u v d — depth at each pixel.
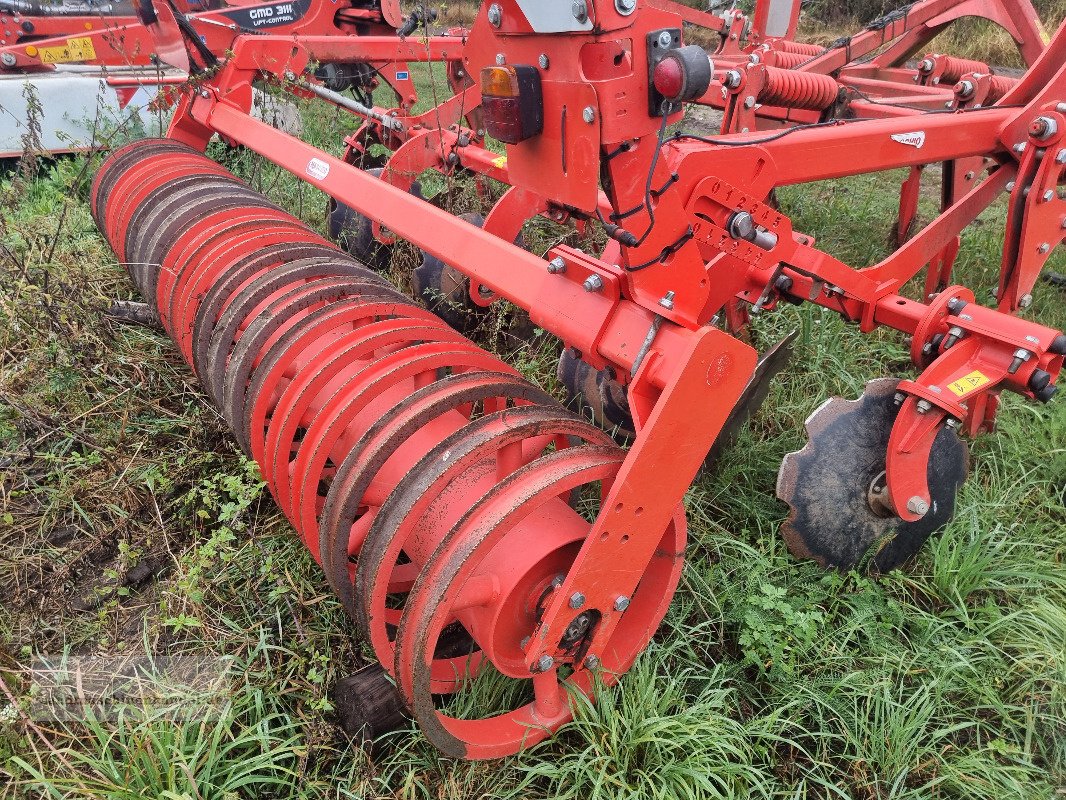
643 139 2.08
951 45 15.12
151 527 3.21
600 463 2.09
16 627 2.79
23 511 3.29
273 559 2.86
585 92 1.93
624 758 2.31
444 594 1.89
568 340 2.38
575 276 2.38
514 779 2.34
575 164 2.06
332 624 2.76
